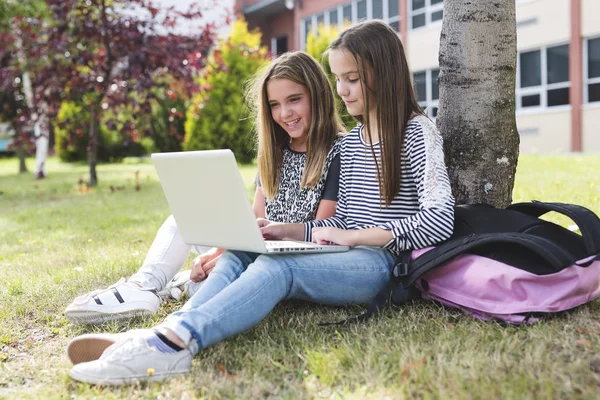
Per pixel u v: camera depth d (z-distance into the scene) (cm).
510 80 282
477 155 281
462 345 188
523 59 1280
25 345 224
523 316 198
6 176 1334
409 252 216
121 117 1052
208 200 208
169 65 836
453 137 285
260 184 281
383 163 221
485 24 276
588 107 1162
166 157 214
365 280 218
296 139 264
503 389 155
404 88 224
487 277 201
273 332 216
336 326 216
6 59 978
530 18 1245
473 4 276
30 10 1277
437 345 188
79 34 862
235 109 1298
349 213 238
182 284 266
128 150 1770
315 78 252
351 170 241
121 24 838
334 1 1641
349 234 215
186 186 213
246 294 193
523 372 165
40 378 192
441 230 207
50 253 398
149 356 181
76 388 181
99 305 232
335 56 228
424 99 1443
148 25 864
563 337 188
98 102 933
